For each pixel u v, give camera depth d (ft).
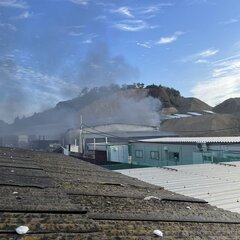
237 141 83.41
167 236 15.94
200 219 20.35
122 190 28.50
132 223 16.98
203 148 88.33
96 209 18.85
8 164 33.09
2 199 16.66
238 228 20.49
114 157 121.29
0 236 12.16
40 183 24.04
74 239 13.02
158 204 24.07
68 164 47.24
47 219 14.48
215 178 43.45
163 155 102.53
